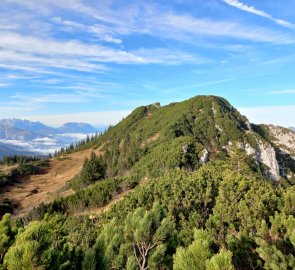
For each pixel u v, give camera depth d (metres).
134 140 135.62
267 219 15.59
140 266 6.79
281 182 114.44
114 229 7.18
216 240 12.74
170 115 153.88
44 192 110.25
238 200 18.72
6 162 172.50
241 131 131.00
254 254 11.27
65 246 5.67
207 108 147.62
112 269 6.22
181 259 4.97
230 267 4.34
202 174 28.97
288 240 11.04
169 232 7.45
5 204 87.50
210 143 121.25
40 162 163.00
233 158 57.88
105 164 110.62
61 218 24.34
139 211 7.57
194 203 21.28
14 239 5.57
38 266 4.09
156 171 62.03
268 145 124.75
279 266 8.20
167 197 22.30
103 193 53.28
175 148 76.31
